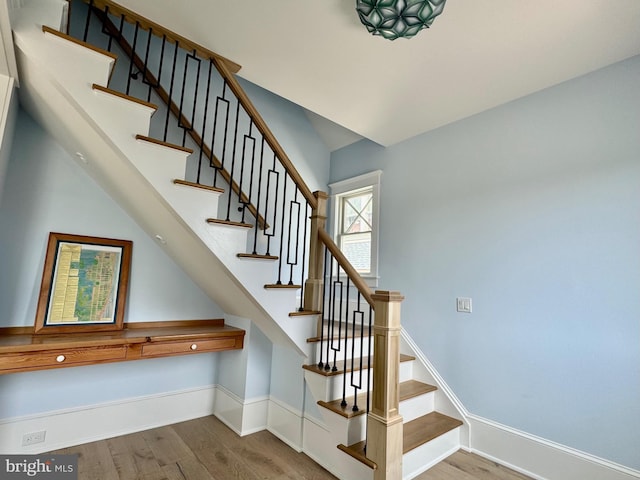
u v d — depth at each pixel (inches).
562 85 93.1
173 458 89.0
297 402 98.4
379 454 72.9
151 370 108.2
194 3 72.6
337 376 91.5
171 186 73.5
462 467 89.8
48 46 60.9
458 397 104.9
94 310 97.4
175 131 115.1
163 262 112.0
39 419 89.2
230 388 112.4
